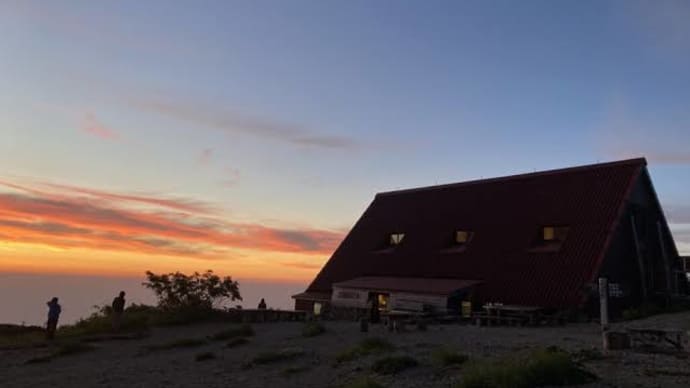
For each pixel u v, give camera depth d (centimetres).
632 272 3247
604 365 1259
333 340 2086
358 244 4481
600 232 3138
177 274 3459
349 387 1214
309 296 4178
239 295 3591
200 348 2138
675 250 3675
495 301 3139
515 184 3988
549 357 1148
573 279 2966
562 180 3722
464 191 4288
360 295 3672
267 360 1684
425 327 2406
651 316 2911
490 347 1680
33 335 2805
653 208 3553
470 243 3691
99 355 2083
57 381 1575
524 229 3500
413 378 1269
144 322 3102
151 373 1622
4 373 1764
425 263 3756
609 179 3459
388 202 4825
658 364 1268
